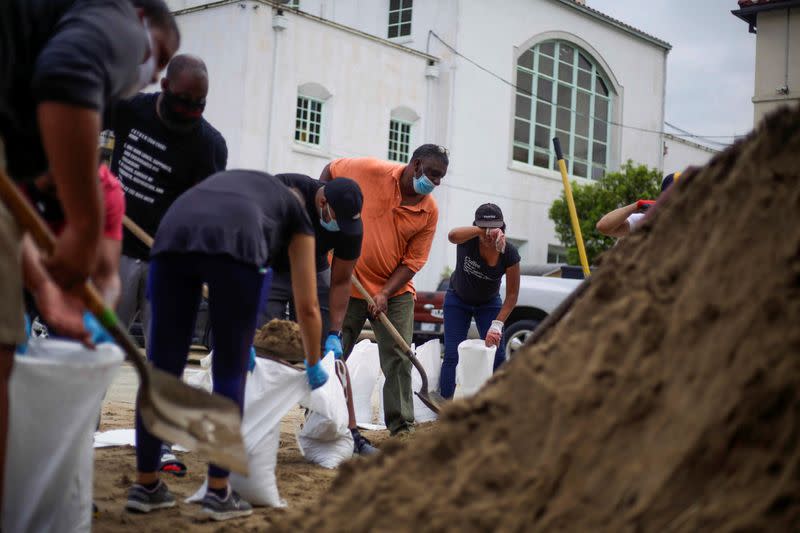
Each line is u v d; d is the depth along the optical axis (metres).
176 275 3.09
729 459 1.60
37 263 2.35
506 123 23.19
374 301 5.50
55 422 2.42
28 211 2.04
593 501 1.72
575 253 21.67
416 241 5.69
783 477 1.52
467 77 22.23
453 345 6.66
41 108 2.00
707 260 1.93
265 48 18.36
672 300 1.96
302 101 19.44
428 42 22.33
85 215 2.07
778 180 1.88
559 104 24.77
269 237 3.16
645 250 2.18
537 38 23.77
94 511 3.14
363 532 1.93
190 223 3.05
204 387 4.30
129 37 2.20
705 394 1.70
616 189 21.58
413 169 5.50
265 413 3.57
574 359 2.02
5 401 2.14
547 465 1.83
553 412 1.93
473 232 6.29
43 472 2.43
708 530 1.53
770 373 1.62
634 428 1.78
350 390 4.97
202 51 18.78
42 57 2.01
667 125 29.42
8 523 2.41
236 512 3.23
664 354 1.86
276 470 4.44
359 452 4.94
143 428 3.17
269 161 18.50
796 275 1.72
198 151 4.15
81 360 2.60
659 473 1.66
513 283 6.59
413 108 21.53
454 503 1.87
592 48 25.25
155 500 3.23
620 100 26.20
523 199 23.69
